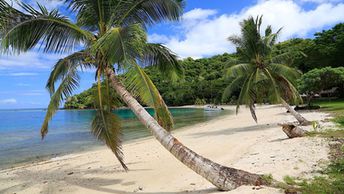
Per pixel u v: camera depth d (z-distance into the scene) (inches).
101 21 327.3
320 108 1228.5
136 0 316.8
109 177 382.3
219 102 3179.1
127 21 337.4
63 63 332.8
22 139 933.2
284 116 1115.3
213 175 264.4
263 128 797.2
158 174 375.6
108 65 317.7
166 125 330.3
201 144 605.9
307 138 486.6
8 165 544.7
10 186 368.5
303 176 281.7
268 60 811.4
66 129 1218.0
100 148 711.1
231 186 257.1
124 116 1887.3
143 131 1040.2
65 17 307.1
